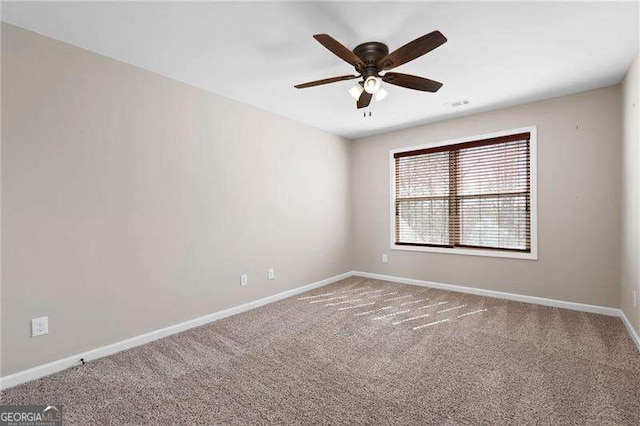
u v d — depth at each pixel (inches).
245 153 135.2
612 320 115.7
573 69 104.5
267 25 78.8
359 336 106.3
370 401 70.4
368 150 192.1
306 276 166.6
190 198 115.2
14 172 77.2
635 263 97.6
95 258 91.3
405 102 134.6
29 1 67.8
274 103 135.5
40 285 81.4
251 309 136.2
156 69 103.0
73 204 86.9
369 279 189.6
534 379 78.2
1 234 75.5
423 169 171.5
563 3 70.5
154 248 104.9
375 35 83.5
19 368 78.1
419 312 129.6
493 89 121.2
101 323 92.6
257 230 140.6
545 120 132.8
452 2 70.1
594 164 123.0
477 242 154.3
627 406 67.2
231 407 68.7
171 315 109.6
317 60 97.7
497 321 117.9
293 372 83.3
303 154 165.2
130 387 76.5
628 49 90.9
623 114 112.0
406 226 179.0
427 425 62.5
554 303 132.8
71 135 86.4
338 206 189.3
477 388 74.8
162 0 68.4
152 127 104.4
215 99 123.6
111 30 80.1
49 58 82.7
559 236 131.1
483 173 151.5
